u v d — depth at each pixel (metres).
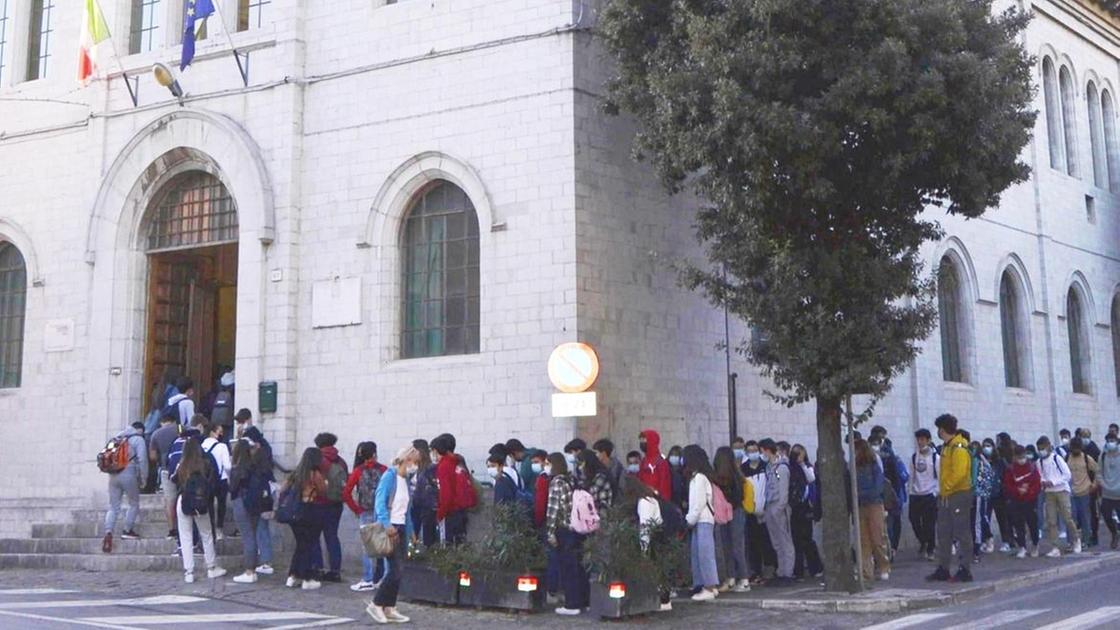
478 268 17.38
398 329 17.92
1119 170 32.03
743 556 15.29
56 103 21.89
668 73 14.42
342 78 18.73
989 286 25.70
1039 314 27.58
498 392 16.59
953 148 14.33
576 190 16.39
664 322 17.59
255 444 16.16
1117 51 32.34
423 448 15.22
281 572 16.69
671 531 14.05
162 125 20.30
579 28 16.83
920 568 18.22
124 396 20.30
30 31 23.00
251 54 19.56
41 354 21.22
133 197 20.67
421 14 18.14
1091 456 22.28
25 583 15.95
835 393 14.20
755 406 19.34
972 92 13.87
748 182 14.09
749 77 13.85
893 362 14.38
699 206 18.53
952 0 14.30
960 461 16.05
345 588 15.30
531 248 16.61
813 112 13.77
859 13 13.75
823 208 14.70
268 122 19.22
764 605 13.97
